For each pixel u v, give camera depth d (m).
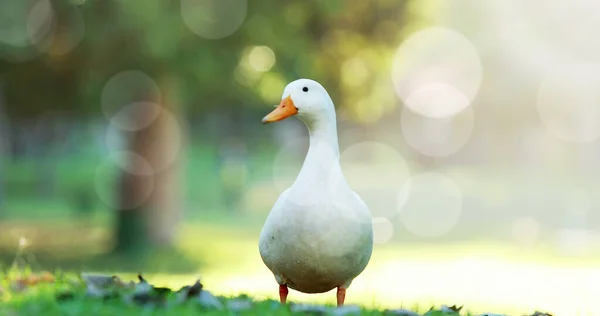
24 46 14.46
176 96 17.62
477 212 30.44
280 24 14.38
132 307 5.48
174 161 18.52
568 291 14.19
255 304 5.91
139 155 18.12
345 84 15.91
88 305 5.50
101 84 15.12
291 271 6.06
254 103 15.92
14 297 5.91
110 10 13.94
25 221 24.72
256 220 26.39
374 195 35.38
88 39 14.23
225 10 13.97
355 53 15.72
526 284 15.04
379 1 15.71
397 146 55.59
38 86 16.31
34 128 38.38
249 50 14.64
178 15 13.66
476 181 45.66
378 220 27.91
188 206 29.84
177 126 18.42
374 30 15.84
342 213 5.90
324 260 5.92
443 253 19.89
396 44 16.09
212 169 34.03
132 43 14.19
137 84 15.75
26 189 32.34
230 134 36.28
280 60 14.80
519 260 18.73
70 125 36.91
